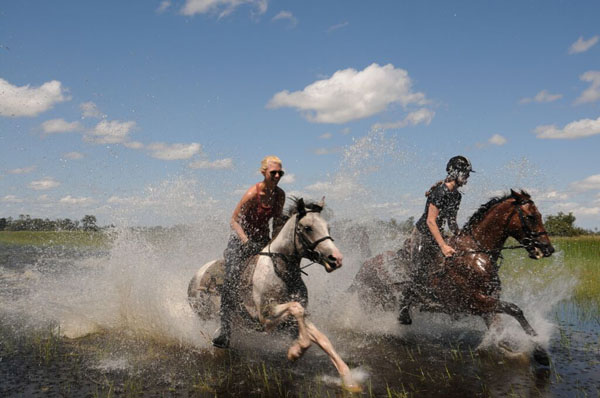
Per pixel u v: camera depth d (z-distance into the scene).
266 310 5.02
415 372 5.09
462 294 5.86
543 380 4.79
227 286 5.35
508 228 5.71
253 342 5.85
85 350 5.84
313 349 5.98
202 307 5.86
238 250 5.41
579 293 9.76
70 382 4.69
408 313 6.55
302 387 4.59
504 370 5.12
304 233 4.87
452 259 5.89
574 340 6.38
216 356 5.62
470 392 4.48
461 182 6.02
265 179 5.17
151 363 5.34
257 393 4.43
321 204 5.00
